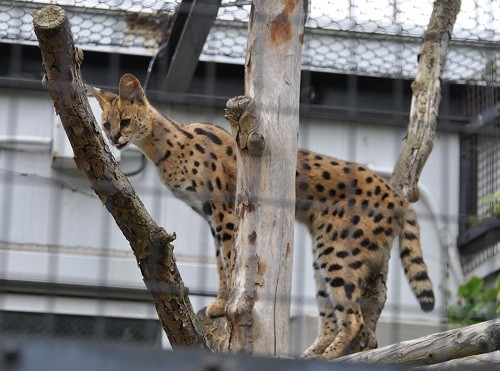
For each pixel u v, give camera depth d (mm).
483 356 7988
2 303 13586
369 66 13047
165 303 8641
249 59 9125
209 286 13953
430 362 7848
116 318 13828
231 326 8836
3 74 12898
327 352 11375
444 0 11805
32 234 13867
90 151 8438
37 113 13773
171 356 5148
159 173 12383
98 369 5070
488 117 13562
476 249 14516
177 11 11648
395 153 14555
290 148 8992
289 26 9102
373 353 8180
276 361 5246
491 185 14211
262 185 8938
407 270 11812
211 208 12102
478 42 12492
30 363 5016
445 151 12750
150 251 8578
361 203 12117
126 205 8531
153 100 13383
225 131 12648
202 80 13391
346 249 11945
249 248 8898
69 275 13789
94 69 13406
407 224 11930
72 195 14094
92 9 11719
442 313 13328
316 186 12258
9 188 13734
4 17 11820
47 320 13602
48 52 8062
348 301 11727
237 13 11969
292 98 9039
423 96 11789
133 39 12383
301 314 13789
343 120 14453
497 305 13344
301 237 14289
